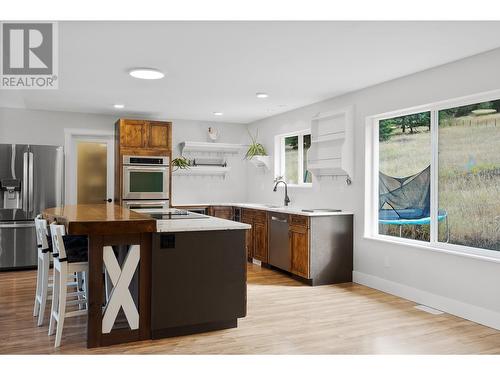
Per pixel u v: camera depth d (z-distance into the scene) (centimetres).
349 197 510
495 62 338
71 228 278
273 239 564
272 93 512
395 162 462
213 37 313
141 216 319
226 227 332
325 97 535
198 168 716
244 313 343
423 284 409
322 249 489
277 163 682
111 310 300
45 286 337
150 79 439
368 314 378
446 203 397
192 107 609
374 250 471
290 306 403
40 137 630
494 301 341
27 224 554
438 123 406
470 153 375
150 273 312
